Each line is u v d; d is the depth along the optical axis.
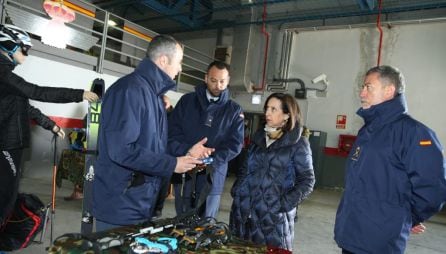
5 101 2.01
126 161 1.40
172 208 4.37
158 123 1.58
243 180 1.96
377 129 1.51
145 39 7.18
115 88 1.47
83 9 5.95
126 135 1.39
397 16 7.45
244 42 8.38
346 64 7.87
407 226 1.44
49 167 5.31
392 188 1.44
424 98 6.92
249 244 1.26
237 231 1.91
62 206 3.94
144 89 1.49
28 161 5.06
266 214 1.83
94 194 1.53
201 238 1.20
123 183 1.47
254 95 8.66
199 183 2.11
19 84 2.02
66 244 1.04
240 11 8.48
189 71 10.45
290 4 8.34
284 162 1.86
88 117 2.41
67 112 5.27
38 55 4.85
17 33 2.08
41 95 2.06
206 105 2.19
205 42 10.27
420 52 7.01
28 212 2.40
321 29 8.09
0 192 2.03
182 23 8.98
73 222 3.43
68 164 4.16
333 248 3.60
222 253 1.14
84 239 1.07
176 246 1.14
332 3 7.98
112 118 1.42
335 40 8.04
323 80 7.89
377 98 1.53
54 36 5.00
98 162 1.51
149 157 1.42
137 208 1.50
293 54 8.59
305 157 1.88
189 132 2.21
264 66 8.71
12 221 2.36
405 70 7.14
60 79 5.06
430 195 1.36
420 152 1.37
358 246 1.47
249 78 8.44
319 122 8.06
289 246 1.87
